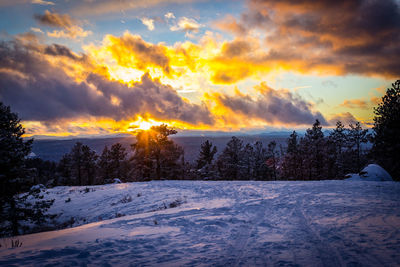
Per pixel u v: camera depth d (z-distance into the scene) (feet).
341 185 56.75
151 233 24.06
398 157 81.76
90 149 168.04
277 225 25.94
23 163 54.90
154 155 121.49
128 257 17.24
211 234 23.44
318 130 145.18
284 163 179.42
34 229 53.98
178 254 18.01
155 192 67.92
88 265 15.43
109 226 28.30
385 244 18.02
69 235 24.09
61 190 105.91
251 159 178.81
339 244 18.63
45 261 15.61
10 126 54.24
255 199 43.50
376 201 35.40
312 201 38.24
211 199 48.60
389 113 82.64
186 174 166.61
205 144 179.93
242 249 18.93
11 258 16.10
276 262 15.97
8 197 52.24
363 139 136.56
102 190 86.17
